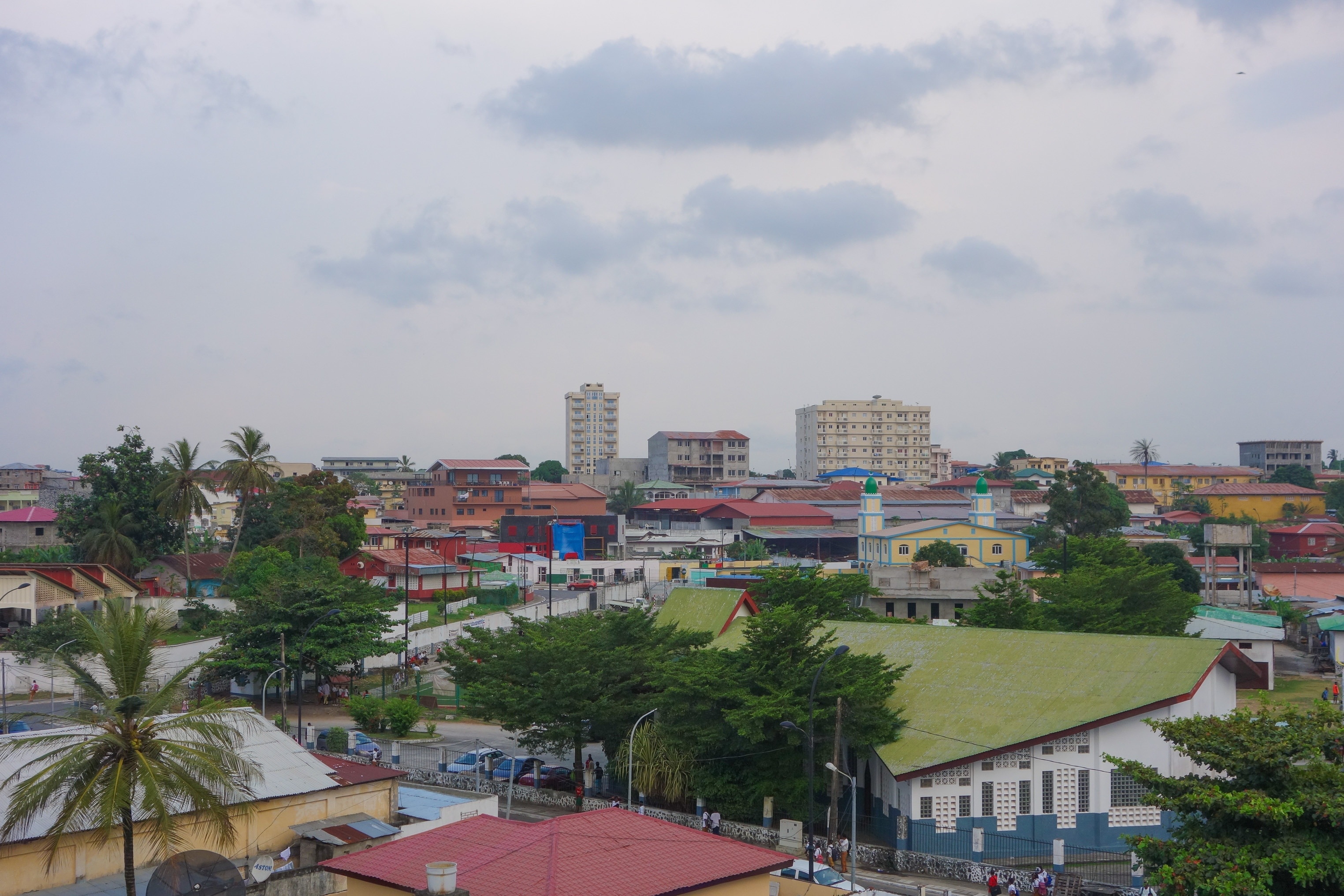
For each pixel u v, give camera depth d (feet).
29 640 266.36
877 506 522.47
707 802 192.34
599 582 501.15
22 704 252.62
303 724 265.13
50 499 633.20
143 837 118.01
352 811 138.00
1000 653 194.80
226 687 284.82
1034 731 173.06
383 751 233.76
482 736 261.03
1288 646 380.17
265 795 127.24
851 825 188.65
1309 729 106.32
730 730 187.01
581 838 92.84
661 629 223.92
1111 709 172.65
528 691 202.90
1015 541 492.95
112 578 322.55
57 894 110.42
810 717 170.40
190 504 369.30
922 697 190.90
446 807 148.46
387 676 317.83
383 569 409.28
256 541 413.59
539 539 574.97
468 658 220.43
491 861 87.86
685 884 83.41
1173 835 109.70
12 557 387.34
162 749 98.99
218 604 346.33
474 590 422.82
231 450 388.37
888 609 352.49
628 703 201.16
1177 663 175.32
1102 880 160.76
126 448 389.60
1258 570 454.81
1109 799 174.50
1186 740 108.58
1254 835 100.07
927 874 163.73
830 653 186.70
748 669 188.44
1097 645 186.70
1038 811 174.19
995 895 150.71
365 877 88.22
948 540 488.44
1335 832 97.40
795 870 137.80
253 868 120.57
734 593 246.68
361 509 490.49
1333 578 451.53
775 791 184.14
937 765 170.30
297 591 275.80
